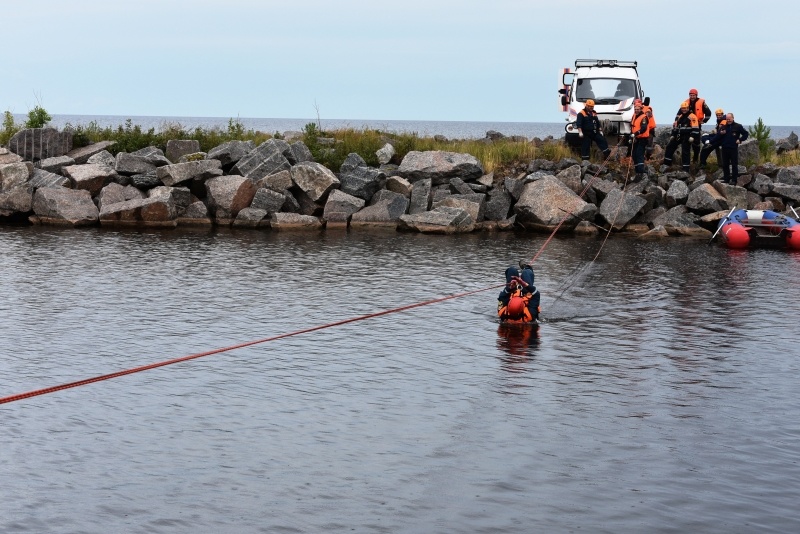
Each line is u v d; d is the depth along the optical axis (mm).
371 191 30578
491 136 40000
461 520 7738
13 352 13000
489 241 26641
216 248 24109
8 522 7629
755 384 11852
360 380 11898
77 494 8219
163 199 28641
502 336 14500
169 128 36938
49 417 10305
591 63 34281
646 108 30641
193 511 7895
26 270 19922
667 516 7840
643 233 29047
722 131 29438
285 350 13438
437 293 17984
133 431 9875
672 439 9758
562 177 30422
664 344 14008
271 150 31078
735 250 25422
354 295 17672
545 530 7559
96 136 34812
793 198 29328
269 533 7484
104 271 20016
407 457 9164
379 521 7715
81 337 13961
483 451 9344
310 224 29312
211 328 14703
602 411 10688
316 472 8758
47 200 28844
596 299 17688
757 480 8641
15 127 36125
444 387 11617
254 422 10195
